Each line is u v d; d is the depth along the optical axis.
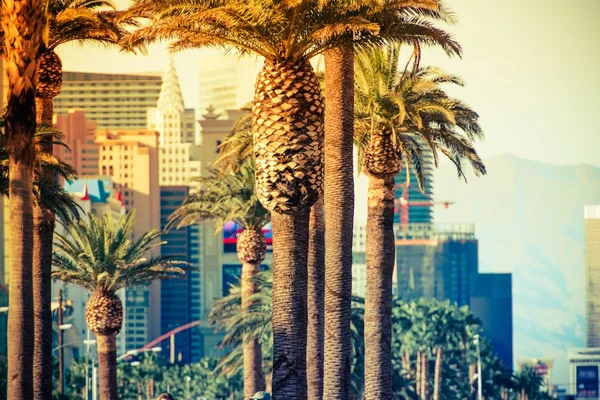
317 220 60.53
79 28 61.47
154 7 44.31
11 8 42.94
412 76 66.62
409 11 48.88
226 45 47.25
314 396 59.16
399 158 66.19
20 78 43.06
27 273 43.59
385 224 65.88
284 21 43.00
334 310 53.12
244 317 104.00
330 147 52.56
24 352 43.69
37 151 62.44
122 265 89.19
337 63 52.19
